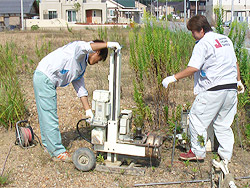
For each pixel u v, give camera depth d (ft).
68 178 13.73
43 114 14.49
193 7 235.40
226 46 13.44
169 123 16.84
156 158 14.52
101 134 13.75
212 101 13.48
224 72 13.34
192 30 13.87
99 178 13.69
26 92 23.36
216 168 11.76
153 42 17.83
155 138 13.75
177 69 18.25
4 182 13.29
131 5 198.29
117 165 14.25
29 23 132.87
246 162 15.10
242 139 16.85
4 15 162.81
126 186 13.12
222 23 18.76
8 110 18.78
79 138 17.66
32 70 29.58
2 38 59.93
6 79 20.04
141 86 18.40
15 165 14.87
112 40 44.55
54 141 14.83
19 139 16.42
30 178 13.80
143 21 20.29
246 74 18.02
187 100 21.65
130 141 13.87
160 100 18.04
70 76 14.24
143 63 18.01
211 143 16.02
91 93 23.34
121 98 22.43
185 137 15.60
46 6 146.72
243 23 20.13
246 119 18.06
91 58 14.32
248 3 136.46
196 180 13.39
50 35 67.36
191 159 14.87
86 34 68.59
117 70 13.60
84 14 150.10
